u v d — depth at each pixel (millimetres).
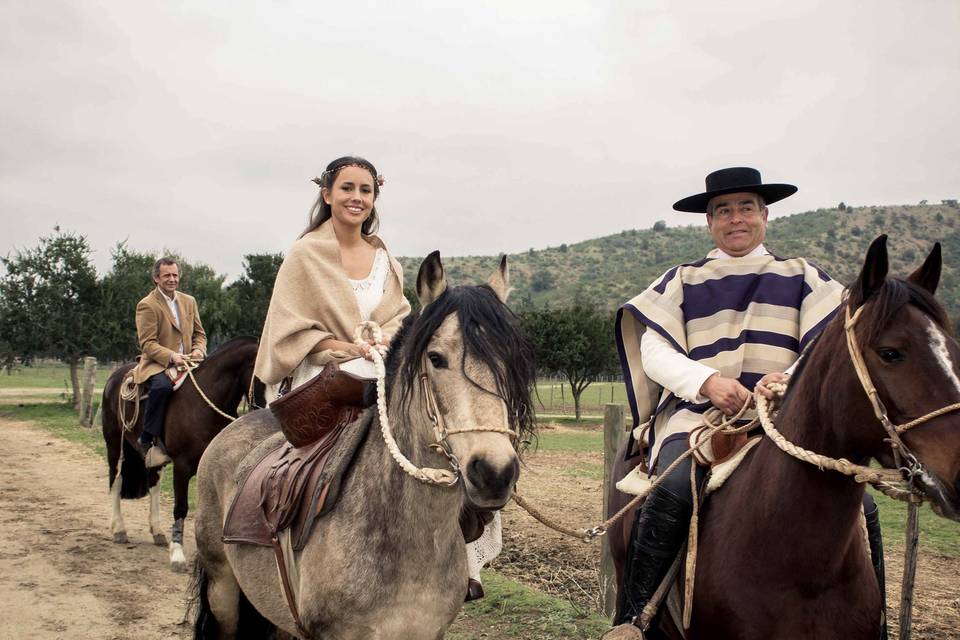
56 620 5738
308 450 3322
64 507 9984
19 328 26000
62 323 26234
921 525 9031
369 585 2824
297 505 3088
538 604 5809
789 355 3338
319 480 3061
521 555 7527
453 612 3010
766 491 2828
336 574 2871
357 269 3926
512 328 2684
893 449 2328
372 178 3916
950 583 6648
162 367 7836
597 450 16781
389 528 2855
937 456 2184
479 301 2689
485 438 2506
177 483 7543
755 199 3592
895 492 2365
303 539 3016
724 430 3121
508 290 3004
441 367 2633
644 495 3150
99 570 7105
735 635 2879
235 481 3717
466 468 2506
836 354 2586
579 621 5453
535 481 12188
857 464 2602
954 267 120375
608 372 26156
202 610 3926
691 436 3240
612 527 3998
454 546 2949
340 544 2902
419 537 2838
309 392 3346
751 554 2844
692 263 3707
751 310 3430
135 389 7871
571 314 26734
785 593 2764
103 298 27016
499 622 5555
